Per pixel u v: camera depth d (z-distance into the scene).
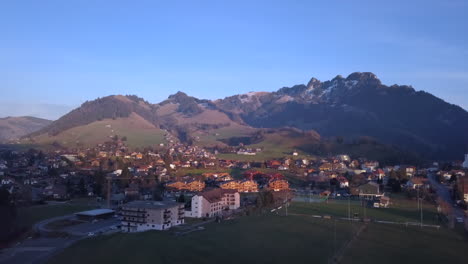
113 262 82.81
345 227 114.50
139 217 113.50
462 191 159.38
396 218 129.50
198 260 83.19
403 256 88.19
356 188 188.62
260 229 110.56
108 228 116.56
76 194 175.12
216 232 106.69
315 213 137.75
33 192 173.88
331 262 83.06
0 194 120.06
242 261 83.06
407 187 193.50
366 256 87.62
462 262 85.25
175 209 117.62
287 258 85.25
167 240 97.00
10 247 98.56
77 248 94.31
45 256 90.81
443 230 113.38
